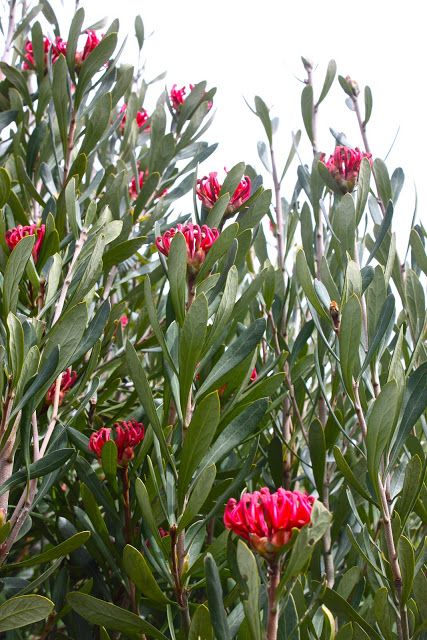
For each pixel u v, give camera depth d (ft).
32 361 4.78
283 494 3.89
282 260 7.31
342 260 5.88
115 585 6.39
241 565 3.69
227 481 5.76
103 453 5.33
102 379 8.43
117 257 6.52
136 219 7.61
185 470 4.77
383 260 6.79
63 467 5.37
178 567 4.90
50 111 7.15
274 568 3.87
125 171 7.20
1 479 5.04
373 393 5.44
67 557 6.88
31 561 5.02
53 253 6.04
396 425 5.01
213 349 5.42
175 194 8.13
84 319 4.94
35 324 5.22
